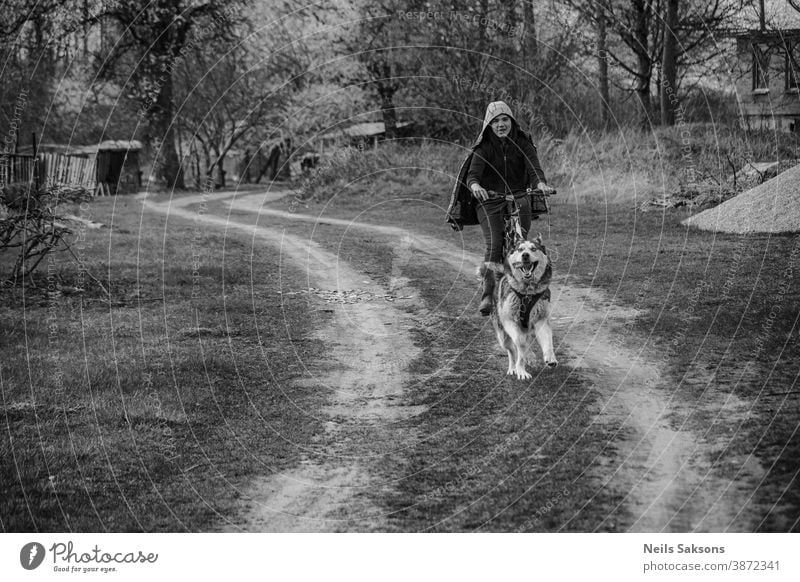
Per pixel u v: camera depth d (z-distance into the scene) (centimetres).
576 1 3177
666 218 1864
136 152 4381
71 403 842
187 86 4203
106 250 1819
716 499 578
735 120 2769
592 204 2206
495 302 882
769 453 632
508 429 734
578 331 1045
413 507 606
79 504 627
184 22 3888
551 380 853
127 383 906
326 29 3556
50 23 2883
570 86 3228
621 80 3525
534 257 802
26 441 739
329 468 689
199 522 601
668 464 635
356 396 873
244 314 1250
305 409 836
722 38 3067
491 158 919
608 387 822
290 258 1758
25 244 1384
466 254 1734
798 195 1589
